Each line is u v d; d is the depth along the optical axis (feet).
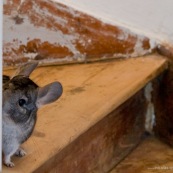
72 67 5.57
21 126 4.19
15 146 4.22
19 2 5.34
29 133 4.26
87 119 4.79
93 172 5.17
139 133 5.80
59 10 5.48
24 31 5.41
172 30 5.78
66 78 5.36
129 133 5.63
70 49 5.59
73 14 5.53
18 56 5.44
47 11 5.44
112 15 5.68
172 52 5.72
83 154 4.97
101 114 4.90
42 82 5.25
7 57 5.41
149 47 5.78
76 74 5.44
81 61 5.64
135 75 5.44
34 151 4.39
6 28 5.34
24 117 4.19
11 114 4.15
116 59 5.73
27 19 5.40
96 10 5.64
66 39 5.55
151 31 5.79
